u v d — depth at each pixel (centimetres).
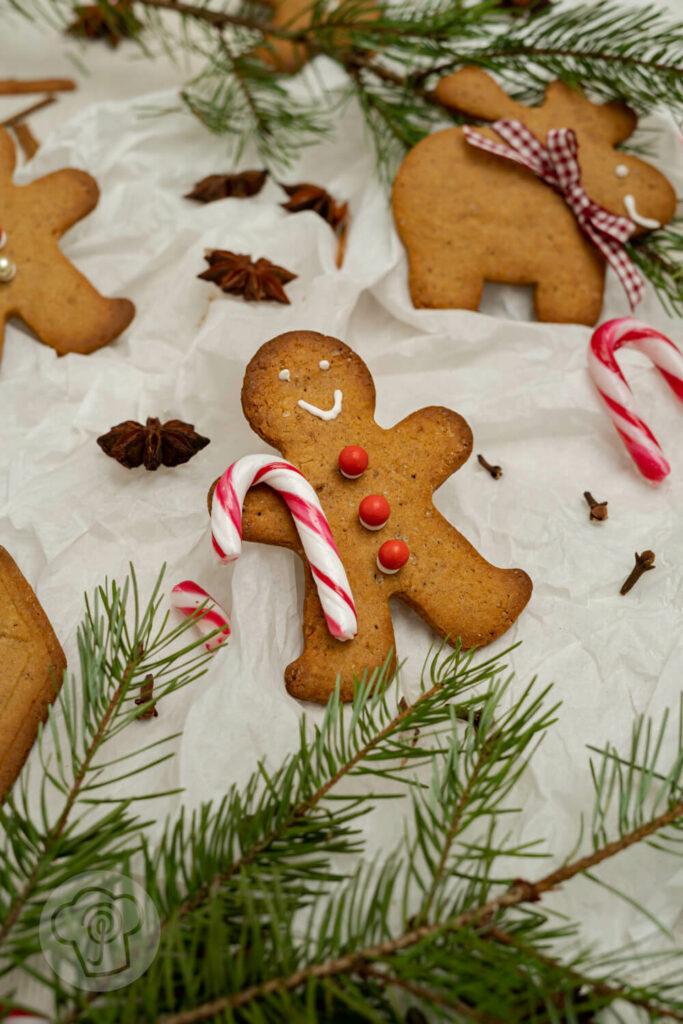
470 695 33
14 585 33
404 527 34
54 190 39
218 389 37
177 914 27
